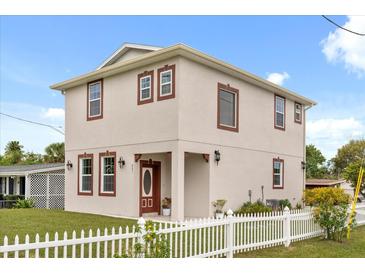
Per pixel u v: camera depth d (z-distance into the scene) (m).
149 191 15.38
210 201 14.37
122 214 15.08
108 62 17.25
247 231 8.72
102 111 16.41
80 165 17.44
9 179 25.73
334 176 50.91
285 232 9.70
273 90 18.64
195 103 13.86
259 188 17.33
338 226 10.64
